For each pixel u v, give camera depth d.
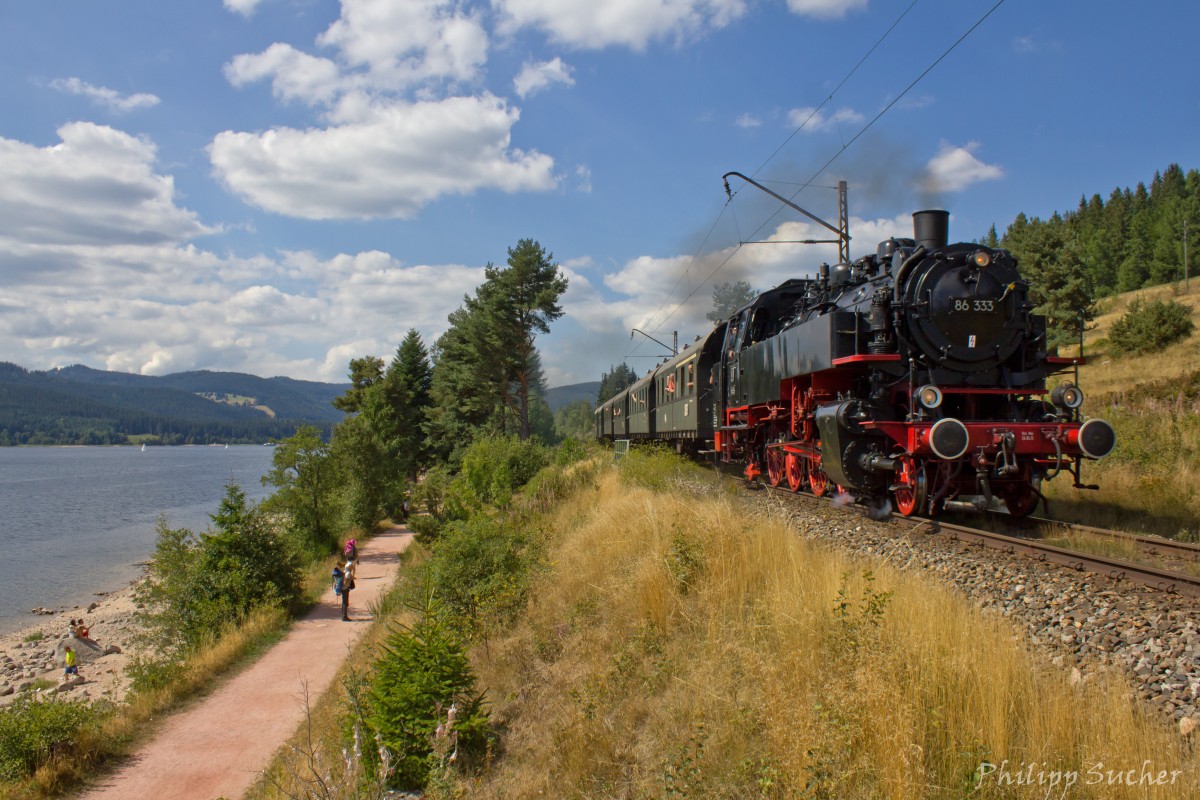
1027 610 6.57
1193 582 6.51
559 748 6.39
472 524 12.73
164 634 18.33
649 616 7.84
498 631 10.32
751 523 8.93
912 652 5.08
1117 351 35.56
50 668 19.77
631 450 20.48
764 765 4.73
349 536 30.69
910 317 10.66
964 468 10.66
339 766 8.01
